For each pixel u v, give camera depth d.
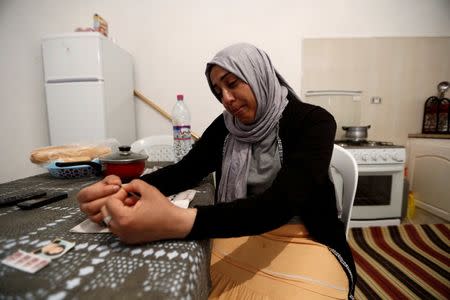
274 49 2.15
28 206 0.56
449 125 2.11
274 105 0.75
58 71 1.67
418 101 2.22
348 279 0.63
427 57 2.17
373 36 2.14
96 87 1.66
